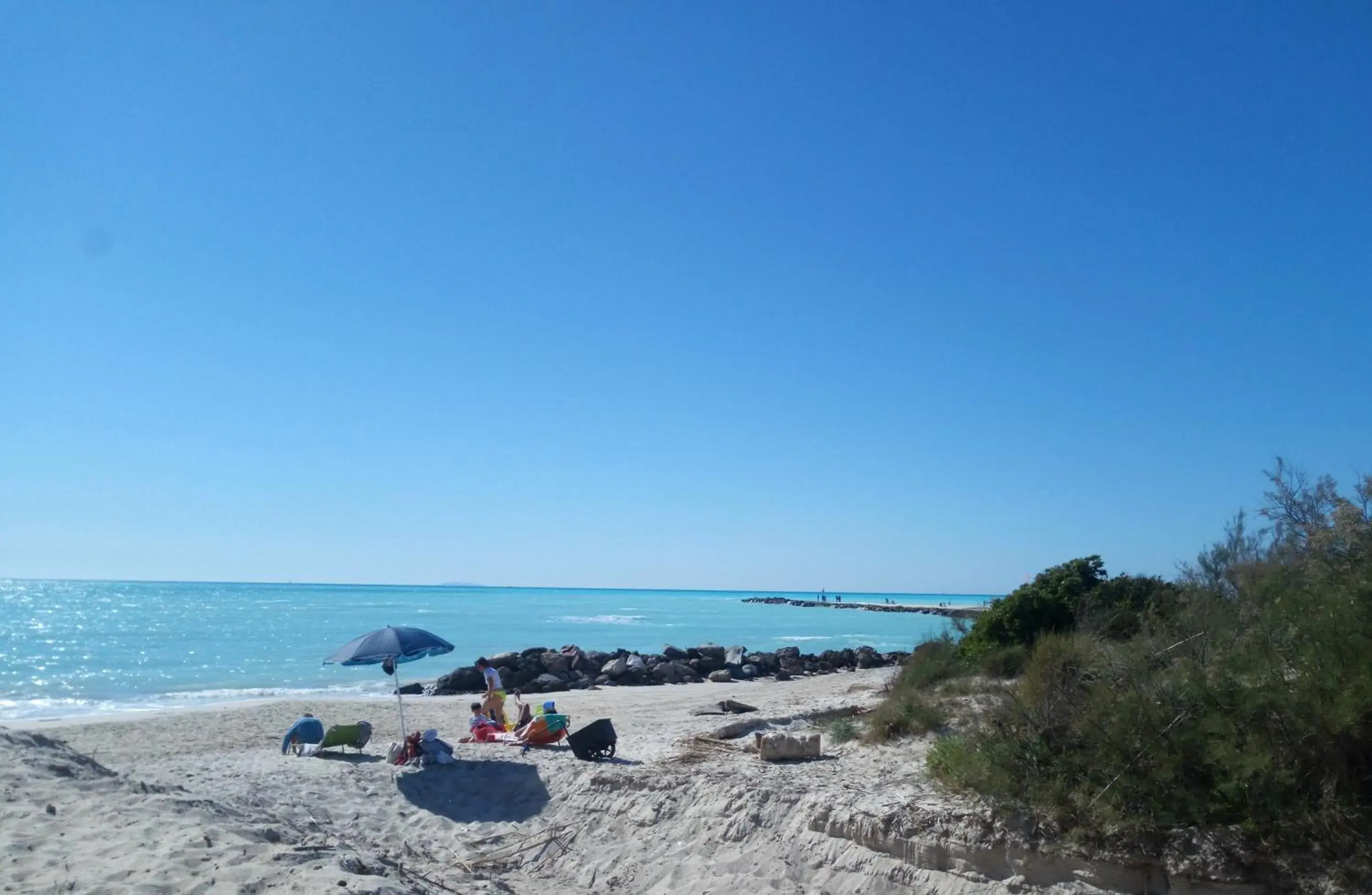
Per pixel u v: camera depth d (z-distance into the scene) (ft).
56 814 24.49
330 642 154.51
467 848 32.86
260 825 26.99
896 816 26.30
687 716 63.36
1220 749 21.76
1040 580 54.65
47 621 206.39
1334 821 20.35
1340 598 23.06
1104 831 22.79
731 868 27.86
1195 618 28.27
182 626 192.24
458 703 81.05
